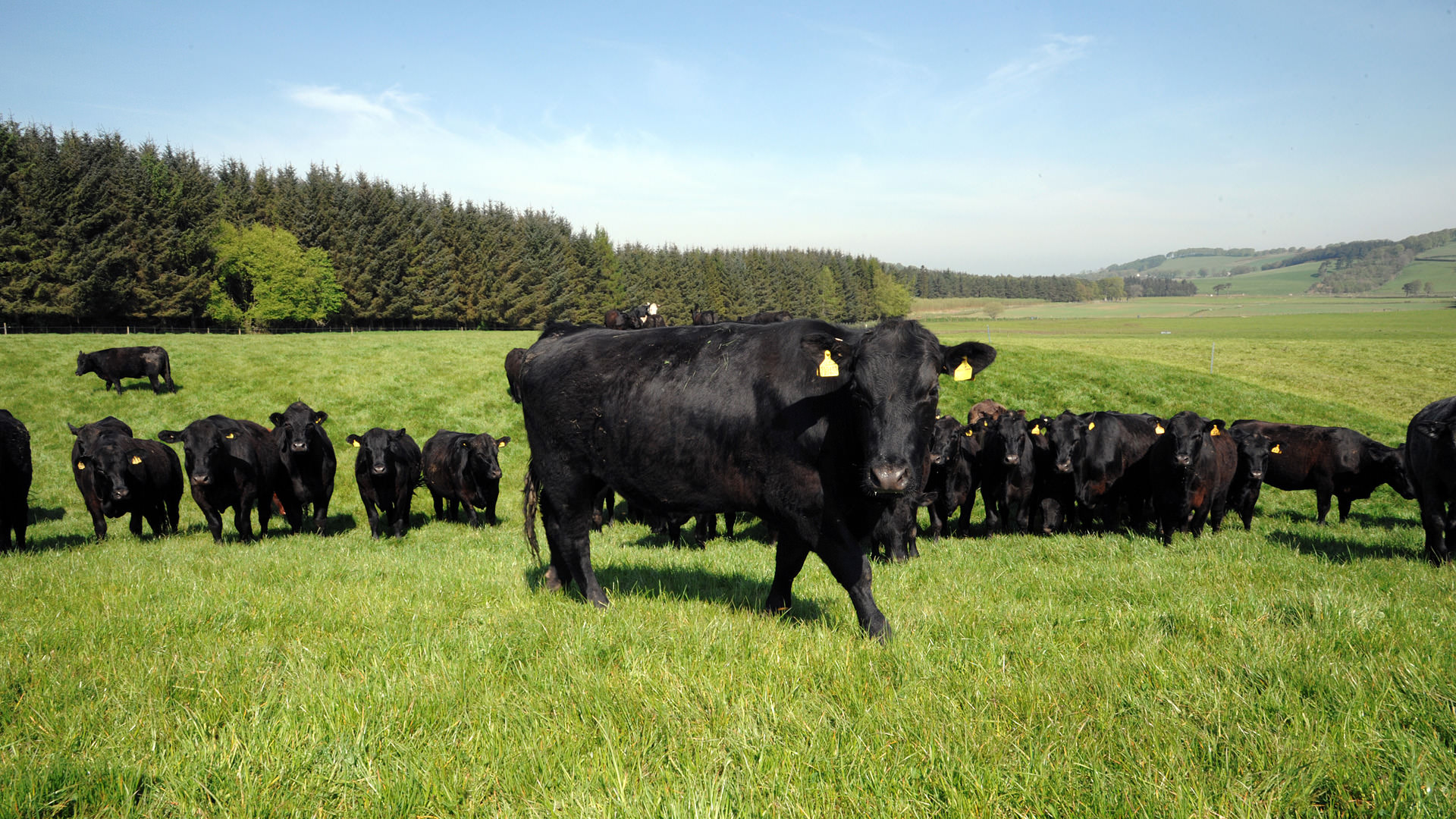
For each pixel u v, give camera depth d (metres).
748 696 3.69
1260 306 188.62
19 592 6.54
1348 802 2.71
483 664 4.25
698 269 111.88
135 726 3.48
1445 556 8.78
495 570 7.70
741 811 2.68
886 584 7.25
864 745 3.17
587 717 3.51
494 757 3.14
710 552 9.93
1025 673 4.01
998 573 7.71
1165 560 8.14
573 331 6.85
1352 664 3.98
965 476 12.30
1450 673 3.83
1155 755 3.03
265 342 34.03
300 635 4.99
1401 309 156.62
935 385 4.86
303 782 2.96
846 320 136.75
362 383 25.70
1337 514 16.70
